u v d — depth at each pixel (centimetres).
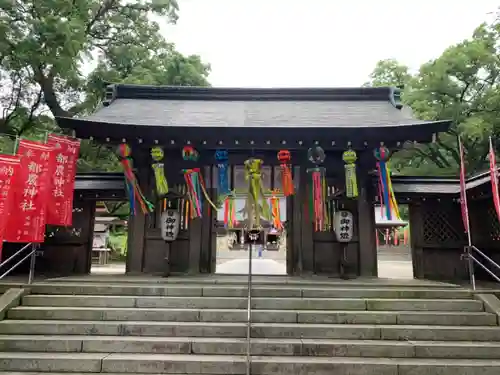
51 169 830
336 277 971
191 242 1002
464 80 1920
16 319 654
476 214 1134
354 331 623
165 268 938
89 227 1161
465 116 1934
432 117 1852
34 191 797
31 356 550
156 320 660
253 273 1083
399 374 536
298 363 539
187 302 702
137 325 625
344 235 947
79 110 1833
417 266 1148
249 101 1216
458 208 1156
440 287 786
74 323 628
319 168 948
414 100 2009
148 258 1011
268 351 577
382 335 621
